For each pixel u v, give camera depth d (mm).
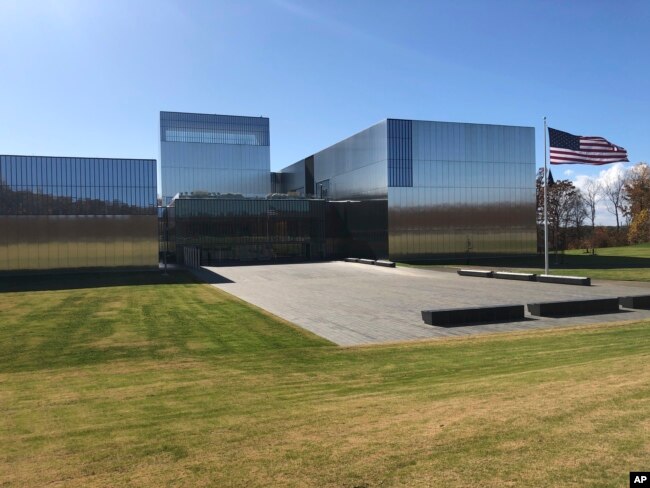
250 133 81125
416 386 9570
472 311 18469
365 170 56875
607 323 17672
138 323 18656
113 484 5121
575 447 5016
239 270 44406
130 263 44531
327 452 5488
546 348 13391
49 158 42625
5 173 41531
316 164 71938
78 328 17734
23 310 22125
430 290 28234
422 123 53281
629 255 56500
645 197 83938
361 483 4609
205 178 78312
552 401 6695
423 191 53281
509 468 4660
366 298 25250
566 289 27531
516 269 41844
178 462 5660
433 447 5324
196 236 56344
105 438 7035
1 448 6859
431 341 15195
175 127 77875
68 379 11508
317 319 19375
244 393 9805
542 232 74188
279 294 27312
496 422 5965
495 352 13180
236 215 57875
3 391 10508
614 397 6574
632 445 4973
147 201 44938
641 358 9891
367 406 7820
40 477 5551
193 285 32500
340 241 62312
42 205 42344
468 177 55062
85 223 43406
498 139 56406
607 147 27875
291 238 60094
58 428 7785
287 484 4727
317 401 8766
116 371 12234
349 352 13953
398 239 52281
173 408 8797
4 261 41344
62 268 42750
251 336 16328
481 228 55562
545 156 30109
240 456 5652
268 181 81250
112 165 44156
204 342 15500
